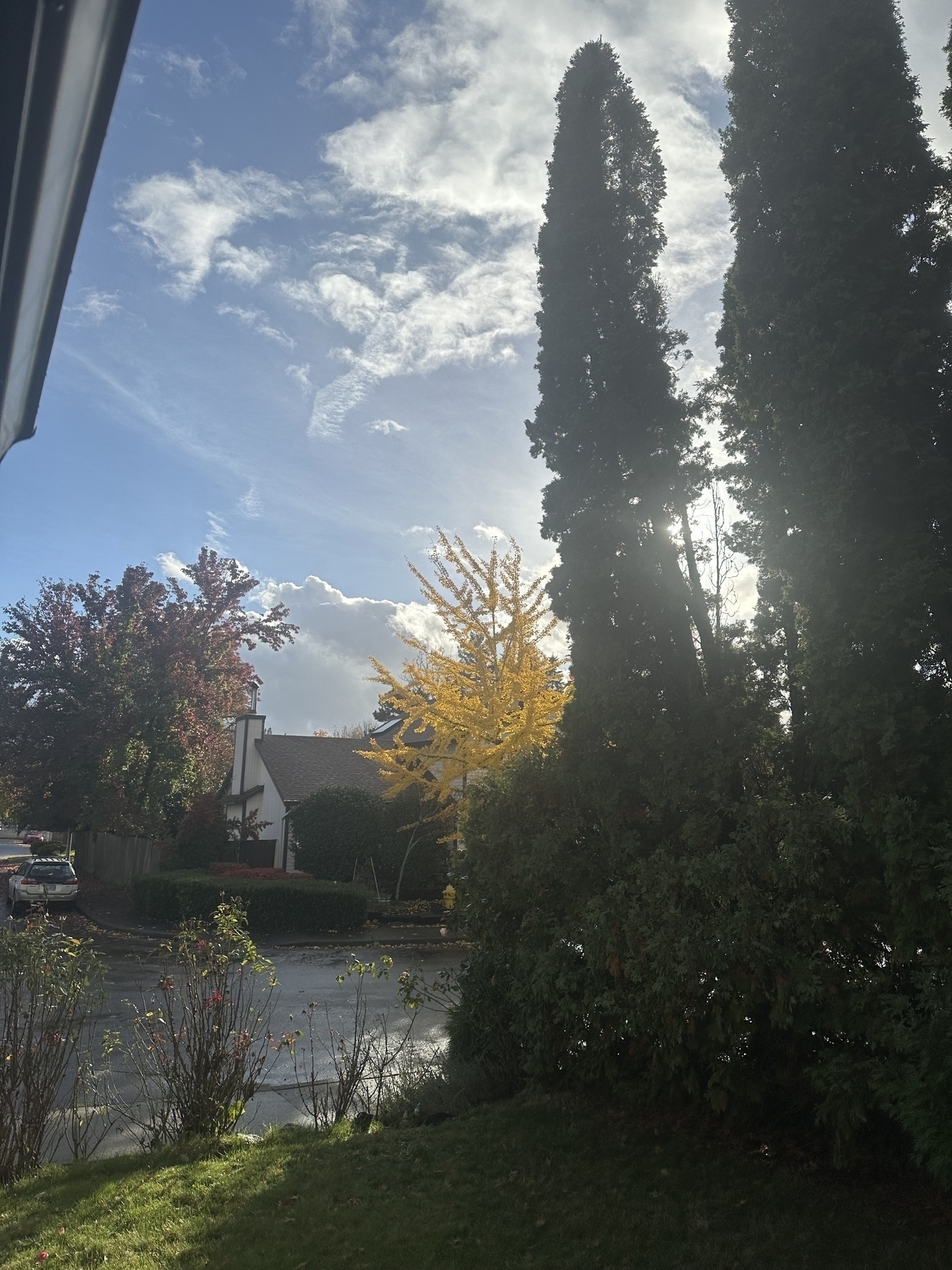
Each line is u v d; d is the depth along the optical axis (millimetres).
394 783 19672
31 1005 6754
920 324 6023
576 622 7539
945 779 5152
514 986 7316
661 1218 5043
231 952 7555
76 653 34344
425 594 16797
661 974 5641
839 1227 4855
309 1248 4875
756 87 6820
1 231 1152
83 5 940
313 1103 7234
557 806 7055
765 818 5805
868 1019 5223
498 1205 5297
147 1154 6535
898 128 6238
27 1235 5219
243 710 42500
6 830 96812
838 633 5535
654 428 7719
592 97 8625
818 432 5918
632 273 8234
